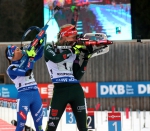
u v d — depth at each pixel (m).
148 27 57.84
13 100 30.88
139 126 30.02
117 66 42.53
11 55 16.38
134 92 41.94
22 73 15.92
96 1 41.56
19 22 76.12
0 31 76.56
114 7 41.59
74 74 14.74
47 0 41.75
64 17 41.66
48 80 43.22
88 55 14.50
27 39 63.31
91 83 42.00
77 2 41.62
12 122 26.42
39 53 16.72
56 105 14.52
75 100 14.61
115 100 42.19
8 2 78.25
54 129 14.69
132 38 44.38
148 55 42.44
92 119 20.39
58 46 14.48
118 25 41.75
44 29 16.09
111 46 42.47
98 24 41.69
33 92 16.52
